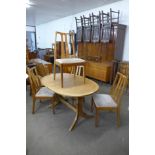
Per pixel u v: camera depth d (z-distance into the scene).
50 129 2.33
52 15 7.34
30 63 4.39
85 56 5.72
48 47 9.96
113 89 2.70
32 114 2.77
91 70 5.14
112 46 4.68
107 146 2.00
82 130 2.33
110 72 4.65
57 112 2.87
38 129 2.33
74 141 2.08
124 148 1.96
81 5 5.26
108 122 2.56
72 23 7.22
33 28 11.52
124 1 4.57
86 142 2.06
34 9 6.04
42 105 3.15
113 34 4.59
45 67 3.95
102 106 2.33
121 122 2.57
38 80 3.16
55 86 2.45
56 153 1.86
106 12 5.18
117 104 2.36
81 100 2.50
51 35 9.42
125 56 4.80
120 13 4.74
